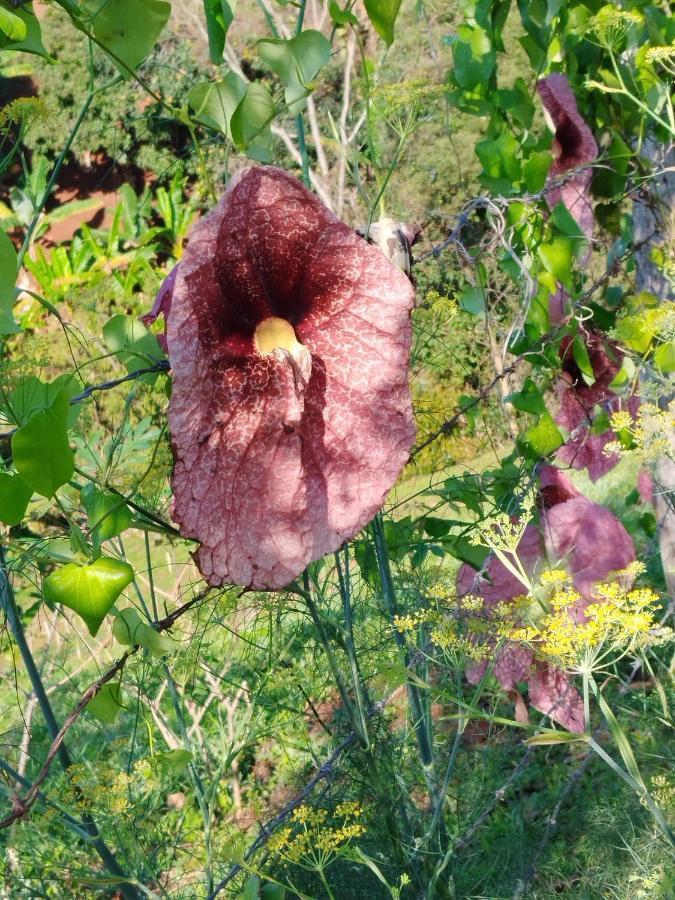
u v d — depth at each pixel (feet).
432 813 2.41
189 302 1.22
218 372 1.26
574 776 2.60
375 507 1.33
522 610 1.66
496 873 2.52
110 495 1.58
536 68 2.67
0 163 1.93
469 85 2.69
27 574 2.24
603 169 2.80
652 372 2.06
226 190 1.22
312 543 1.31
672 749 2.52
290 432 1.29
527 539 2.25
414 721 2.13
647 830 2.35
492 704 2.24
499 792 2.40
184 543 2.34
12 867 2.50
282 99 1.53
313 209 1.26
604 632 1.44
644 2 2.70
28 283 11.80
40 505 1.98
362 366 1.32
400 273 1.30
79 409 1.57
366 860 1.71
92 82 1.68
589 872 2.40
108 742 2.80
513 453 2.49
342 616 2.49
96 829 2.35
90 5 1.31
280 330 1.29
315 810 2.23
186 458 1.24
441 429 2.33
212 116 1.46
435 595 1.87
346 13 1.49
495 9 2.65
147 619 2.26
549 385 2.69
